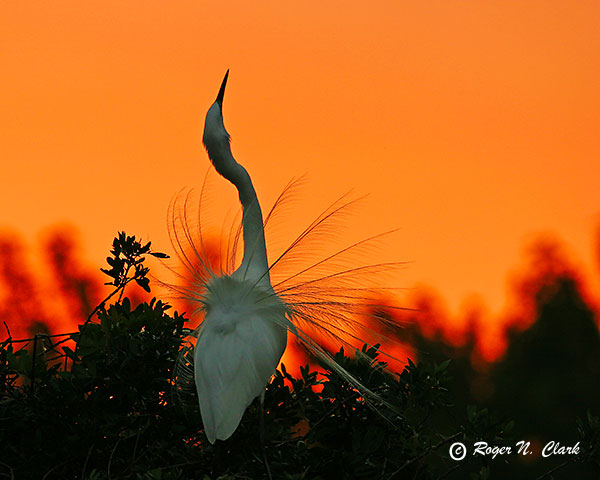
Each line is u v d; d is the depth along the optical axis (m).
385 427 15.23
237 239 16.23
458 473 44.75
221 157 16.44
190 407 15.08
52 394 14.55
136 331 15.08
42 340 16.64
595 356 68.69
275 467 14.63
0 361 15.41
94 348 14.73
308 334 15.27
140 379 14.73
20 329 61.69
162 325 14.98
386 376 15.49
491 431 14.94
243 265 15.84
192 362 15.51
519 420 64.12
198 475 15.03
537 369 67.88
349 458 14.16
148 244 15.95
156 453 14.52
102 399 14.71
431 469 15.42
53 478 14.51
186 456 15.01
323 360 15.05
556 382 66.75
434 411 15.70
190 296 15.60
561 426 64.31
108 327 14.90
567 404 65.88
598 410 65.81
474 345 62.56
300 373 16.16
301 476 12.90
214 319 14.74
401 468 14.26
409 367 15.36
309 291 15.33
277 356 14.91
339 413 15.45
